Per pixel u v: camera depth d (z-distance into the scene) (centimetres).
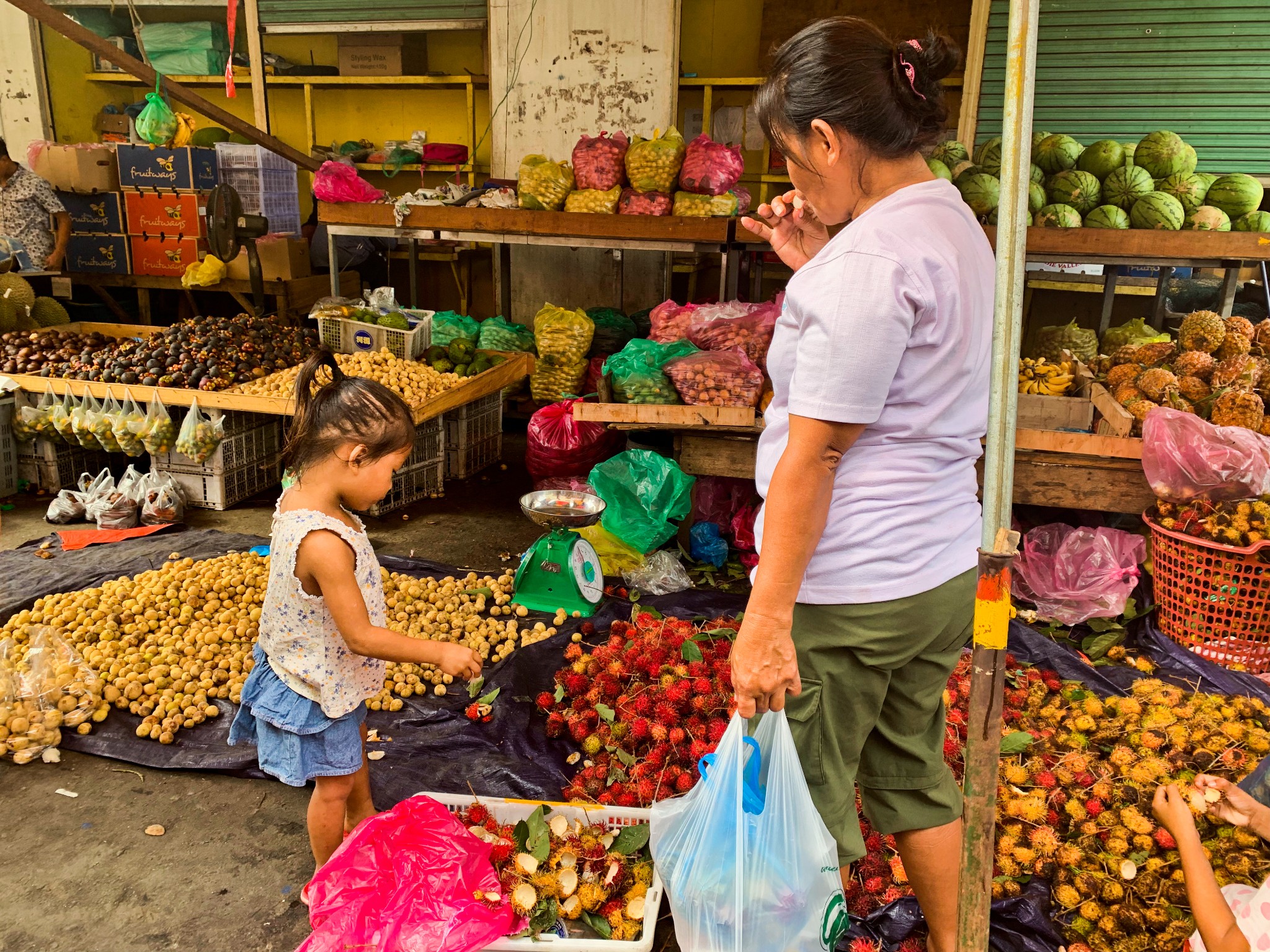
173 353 440
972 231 141
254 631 301
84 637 292
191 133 653
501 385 502
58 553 373
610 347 584
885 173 138
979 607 127
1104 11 516
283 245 633
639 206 472
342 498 187
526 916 170
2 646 273
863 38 132
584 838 193
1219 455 296
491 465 525
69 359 456
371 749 254
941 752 164
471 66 757
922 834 164
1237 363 341
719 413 352
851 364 125
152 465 438
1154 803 172
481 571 378
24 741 248
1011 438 121
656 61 630
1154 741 228
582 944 167
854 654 147
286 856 217
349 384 182
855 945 184
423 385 439
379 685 201
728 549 382
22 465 454
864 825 210
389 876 165
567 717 255
